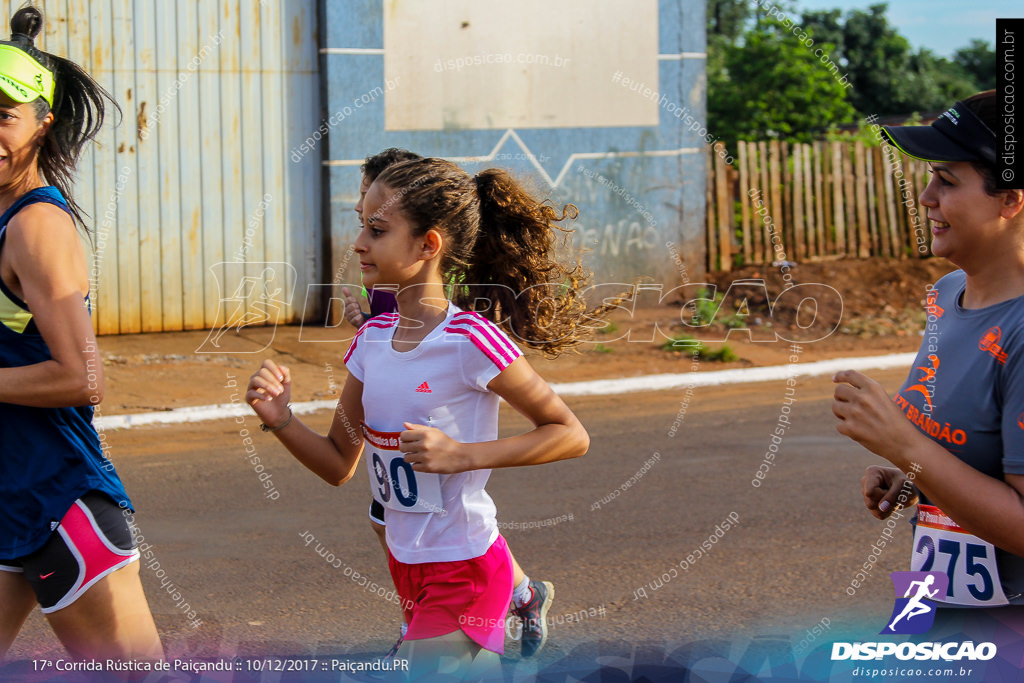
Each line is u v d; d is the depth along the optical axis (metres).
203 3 10.21
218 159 10.47
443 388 2.73
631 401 8.41
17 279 2.65
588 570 4.77
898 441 2.12
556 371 9.35
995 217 2.23
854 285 12.45
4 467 2.69
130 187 10.15
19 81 2.71
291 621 4.15
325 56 10.51
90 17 9.79
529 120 11.37
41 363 2.63
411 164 2.82
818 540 5.18
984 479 2.12
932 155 2.22
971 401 2.27
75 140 2.98
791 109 14.94
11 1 9.41
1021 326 2.18
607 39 11.57
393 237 2.77
